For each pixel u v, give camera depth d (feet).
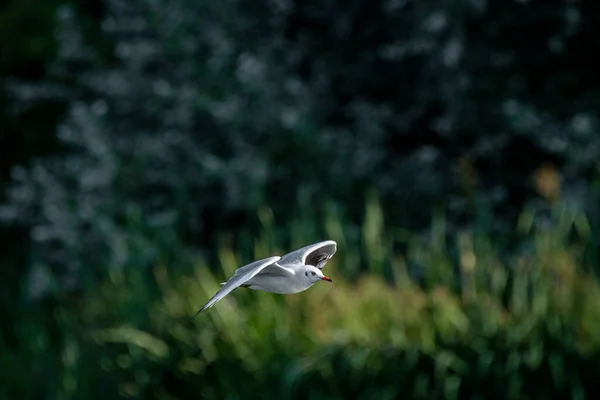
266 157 56.08
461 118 55.77
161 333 43.70
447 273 42.83
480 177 56.44
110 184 56.90
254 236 55.47
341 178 55.88
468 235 49.88
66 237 56.65
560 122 56.18
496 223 53.78
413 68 57.41
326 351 40.19
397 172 55.98
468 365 39.70
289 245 53.47
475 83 55.62
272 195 56.34
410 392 39.96
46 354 50.60
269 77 56.49
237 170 55.26
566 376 39.40
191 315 43.09
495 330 39.83
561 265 41.27
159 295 46.42
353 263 46.11
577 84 57.00
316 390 40.60
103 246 55.52
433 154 55.72
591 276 41.86
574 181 54.95
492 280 41.86
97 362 45.98
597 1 55.67
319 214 54.95
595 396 39.83
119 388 44.04
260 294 42.06
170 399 43.29
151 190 57.31
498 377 39.47
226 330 41.98
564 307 40.06
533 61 56.39
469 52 55.47
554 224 51.01
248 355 41.24
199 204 57.06
